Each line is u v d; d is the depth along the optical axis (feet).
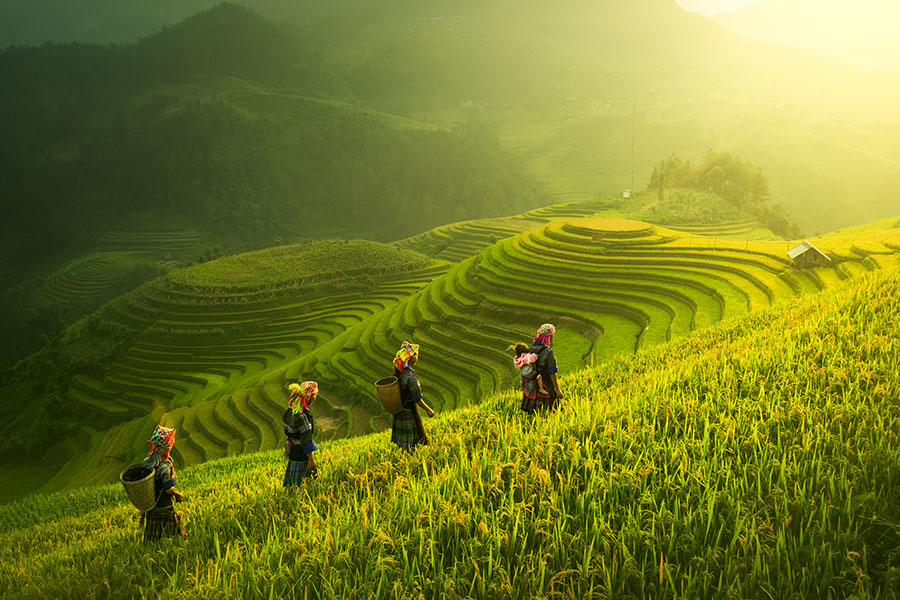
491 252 278.26
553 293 211.00
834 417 26.45
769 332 53.26
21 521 86.84
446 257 563.07
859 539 17.71
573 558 19.42
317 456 52.21
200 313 364.58
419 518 22.65
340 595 18.89
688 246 221.46
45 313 639.76
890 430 23.68
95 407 299.79
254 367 311.68
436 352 200.44
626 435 28.12
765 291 157.38
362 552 21.58
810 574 16.52
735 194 434.30
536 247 258.78
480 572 19.30
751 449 25.16
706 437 26.13
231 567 22.90
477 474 26.23
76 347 361.30
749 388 33.71
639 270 208.44
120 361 337.72
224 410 215.51
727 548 18.22
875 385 30.17
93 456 239.30
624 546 18.67
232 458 106.32
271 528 27.76
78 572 28.32
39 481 259.60
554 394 36.27
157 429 30.50
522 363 36.78
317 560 21.17
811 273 154.61
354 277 403.13
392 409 33.42
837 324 43.98
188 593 21.21
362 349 232.73
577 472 24.80
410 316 248.11
